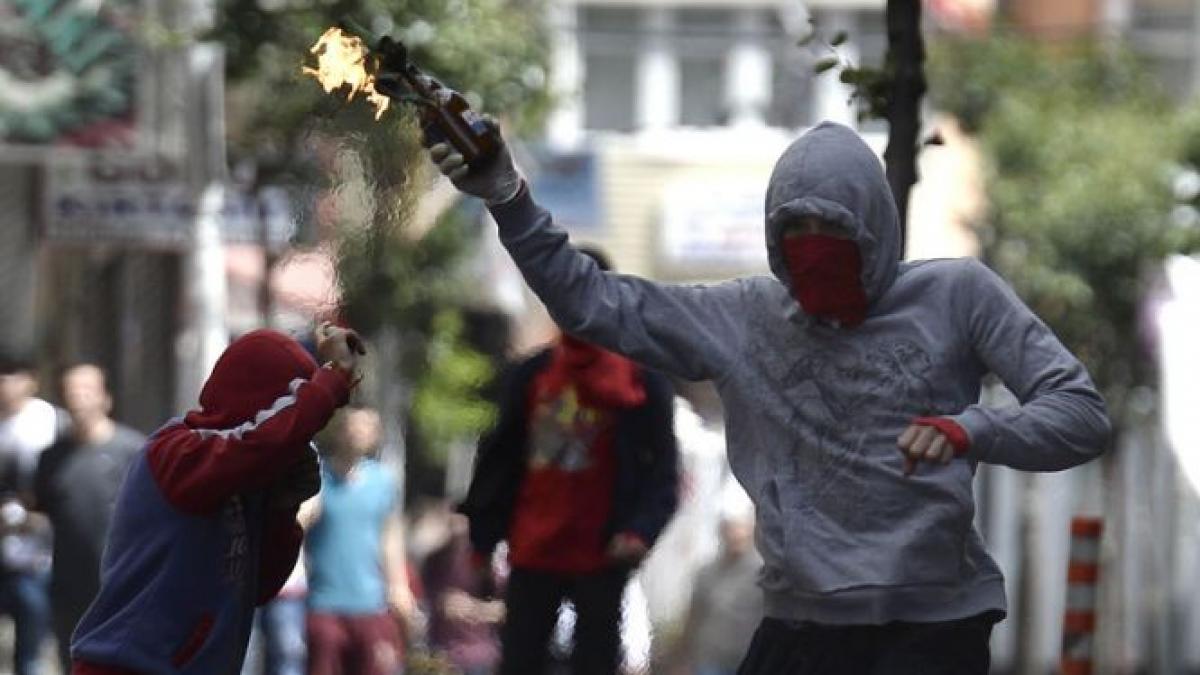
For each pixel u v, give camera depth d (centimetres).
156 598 1271
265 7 3145
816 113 6738
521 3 4003
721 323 1348
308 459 1312
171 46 3203
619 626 1947
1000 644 4025
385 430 4056
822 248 1302
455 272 4056
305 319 1310
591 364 1920
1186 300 3791
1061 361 1301
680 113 6888
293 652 2859
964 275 1322
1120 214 4806
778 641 1342
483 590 2055
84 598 2627
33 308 4475
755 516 1343
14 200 4488
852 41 6662
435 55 3609
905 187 1809
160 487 1271
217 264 3288
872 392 1311
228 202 3353
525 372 1947
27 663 3103
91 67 3300
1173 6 6438
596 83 6875
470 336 4216
